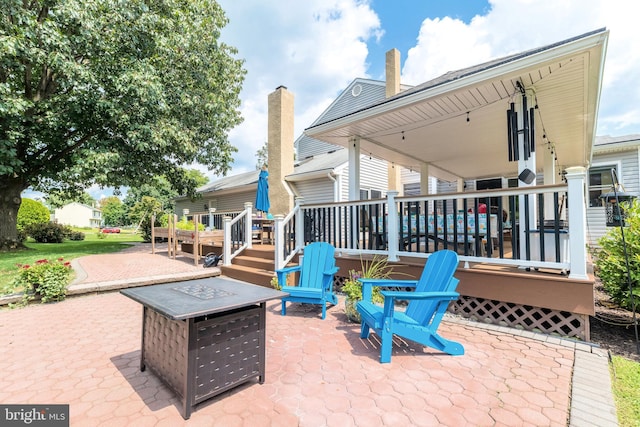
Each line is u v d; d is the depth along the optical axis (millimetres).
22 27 7383
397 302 4508
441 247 6578
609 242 4125
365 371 2553
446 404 2084
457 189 13023
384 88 12492
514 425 1862
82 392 2250
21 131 8344
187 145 9875
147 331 2549
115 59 8570
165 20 9062
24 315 4098
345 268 5168
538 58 3488
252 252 6910
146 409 2045
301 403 2107
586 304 3074
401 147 7883
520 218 3959
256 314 2338
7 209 9992
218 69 11539
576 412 1976
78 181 10898
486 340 3189
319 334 3412
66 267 4875
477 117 5496
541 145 7496
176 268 7078
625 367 2723
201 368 2012
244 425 1881
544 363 2666
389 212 4598
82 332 3484
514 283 3480
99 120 9156
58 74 8117
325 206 5582
